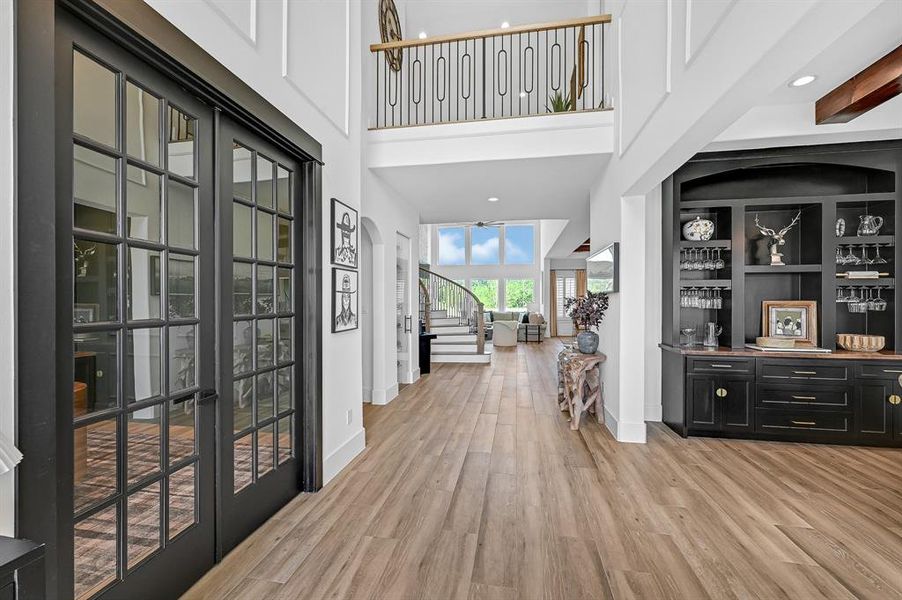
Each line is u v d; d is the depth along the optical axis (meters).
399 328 6.09
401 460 3.19
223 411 1.98
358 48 3.42
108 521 1.43
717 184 4.12
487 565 1.93
